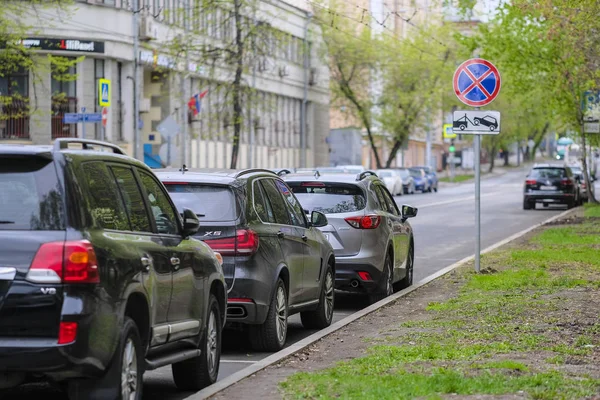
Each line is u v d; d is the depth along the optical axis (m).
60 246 12.98
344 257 29.30
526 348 20.66
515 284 32.16
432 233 61.91
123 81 96.44
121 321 13.77
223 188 21.81
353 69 142.88
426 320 25.34
